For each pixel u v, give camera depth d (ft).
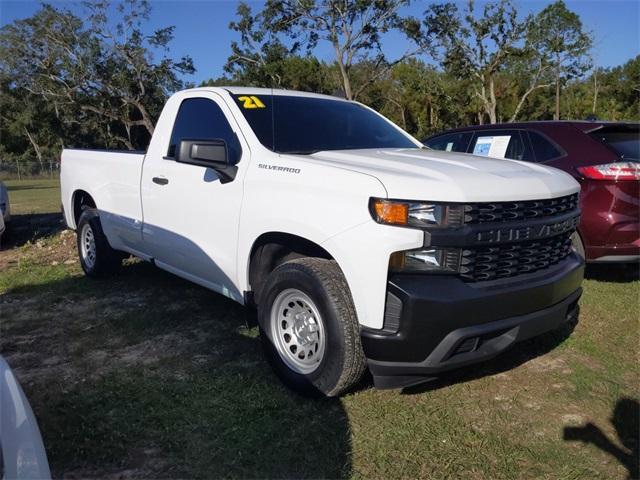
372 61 116.37
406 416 10.94
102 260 19.72
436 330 9.82
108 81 145.48
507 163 12.48
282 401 11.51
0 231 27.37
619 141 18.38
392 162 11.51
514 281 10.69
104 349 14.24
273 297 11.94
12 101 167.94
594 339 14.76
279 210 11.69
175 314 16.62
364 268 10.06
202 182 14.02
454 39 112.98
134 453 9.86
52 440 10.20
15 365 13.35
